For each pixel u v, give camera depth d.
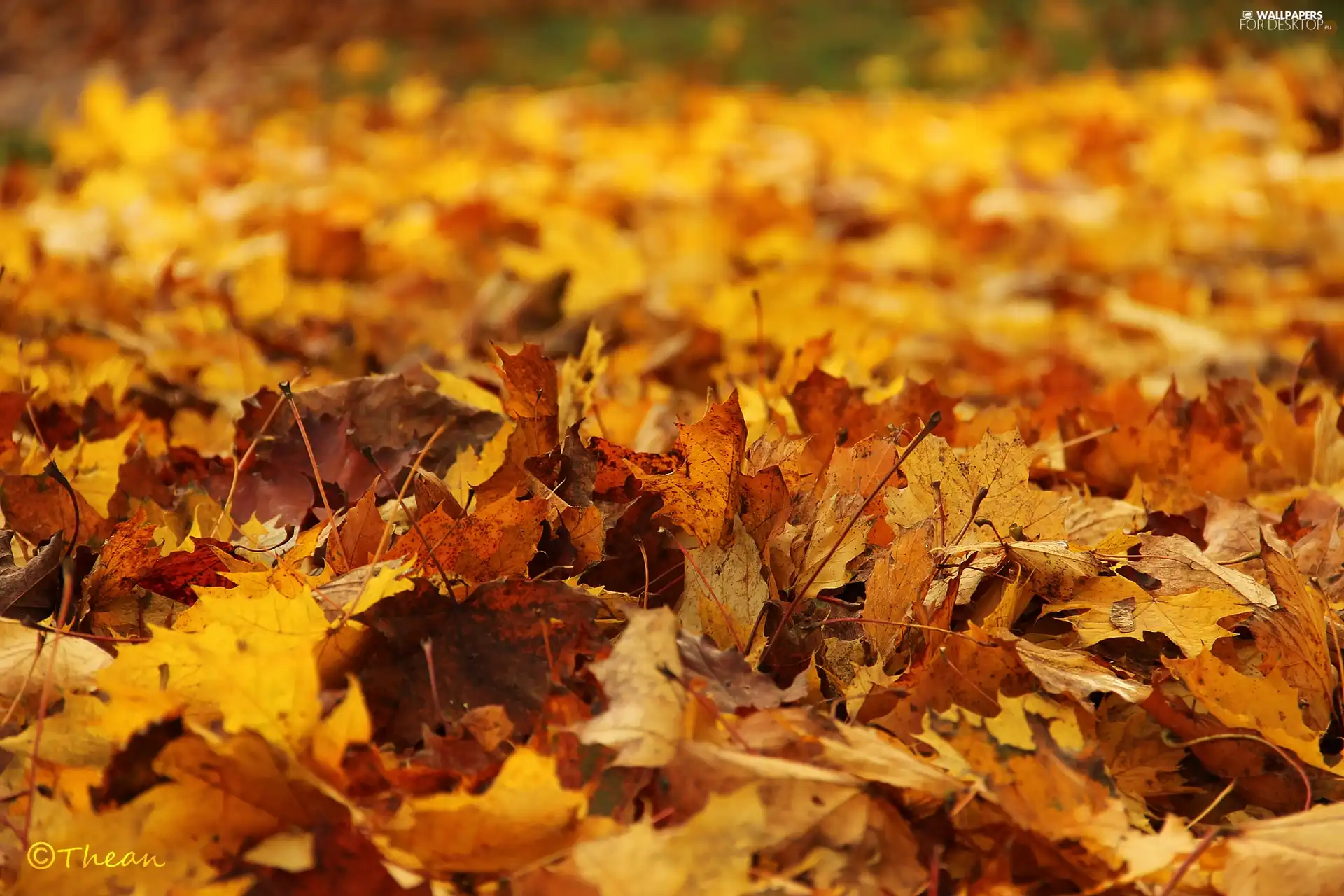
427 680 1.48
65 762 1.45
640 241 3.52
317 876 1.39
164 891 1.40
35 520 1.63
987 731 1.45
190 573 1.56
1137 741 1.50
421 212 3.49
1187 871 1.43
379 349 2.28
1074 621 1.55
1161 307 2.94
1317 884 1.41
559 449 1.62
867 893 1.40
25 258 2.37
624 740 1.43
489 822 1.41
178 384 2.04
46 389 1.86
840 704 1.51
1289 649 1.53
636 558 1.58
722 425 1.54
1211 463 1.81
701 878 1.39
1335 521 1.65
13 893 1.40
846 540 1.57
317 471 1.58
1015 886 1.43
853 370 1.92
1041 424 1.91
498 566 1.54
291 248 3.05
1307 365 2.41
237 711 1.43
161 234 3.09
